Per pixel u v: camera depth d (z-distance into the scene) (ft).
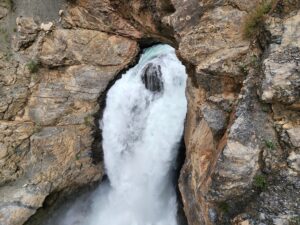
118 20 51.31
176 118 45.73
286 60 24.67
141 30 51.11
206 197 27.12
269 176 24.75
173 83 46.88
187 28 33.42
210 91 32.22
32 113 50.62
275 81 24.59
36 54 51.49
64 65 52.24
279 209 23.93
